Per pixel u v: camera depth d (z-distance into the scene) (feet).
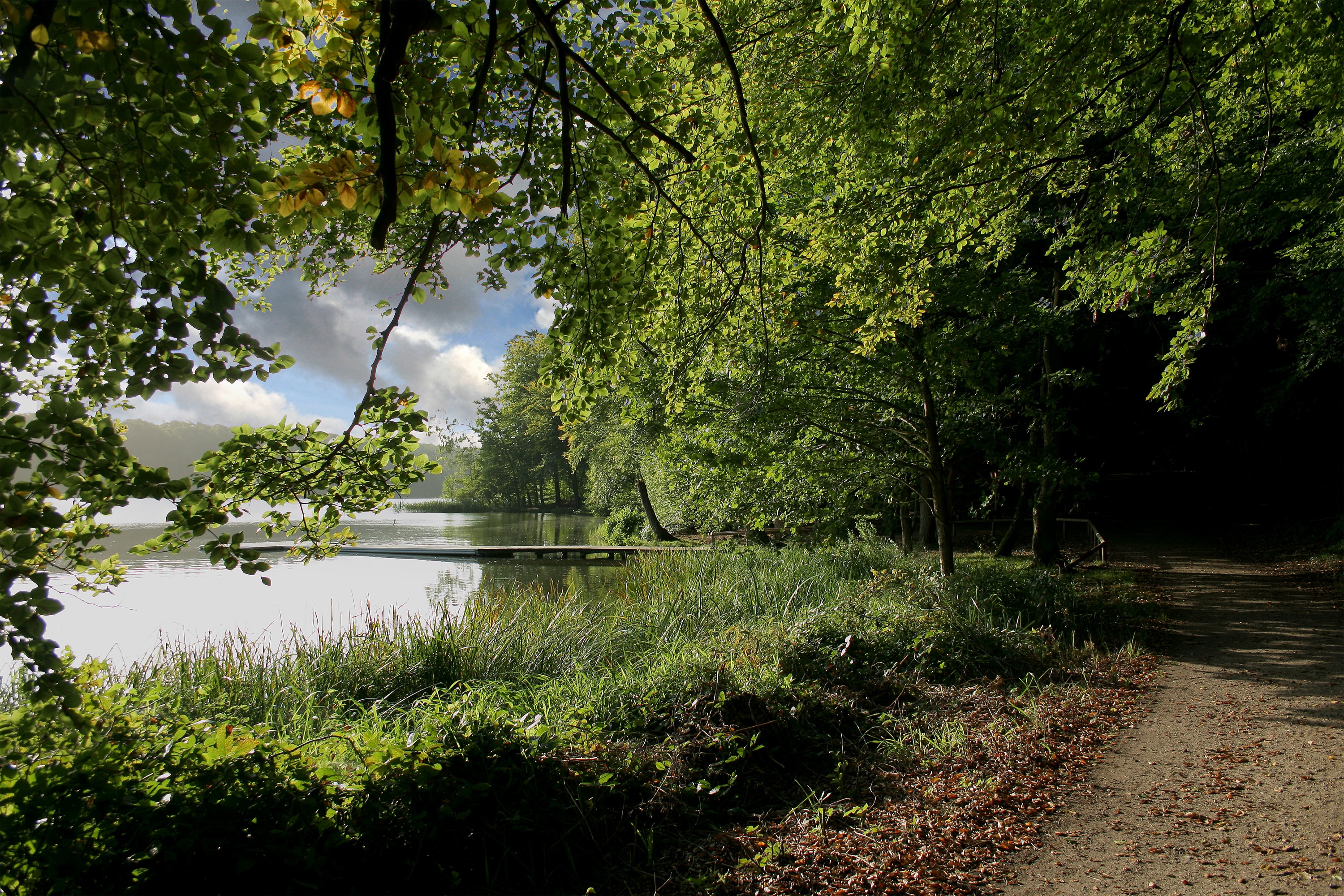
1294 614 30.71
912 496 37.81
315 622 26.53
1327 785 13.99
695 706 16.03
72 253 6.61
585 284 11.79
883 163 22.62
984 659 22.45
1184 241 22.50
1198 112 22.26
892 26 17.88
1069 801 14.20
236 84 6.53
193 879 8.95
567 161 10.34
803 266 25.26
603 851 11.89
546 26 9.41
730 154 14.76
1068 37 17.85
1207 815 13.20
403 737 12.91
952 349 30.30
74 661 10.98
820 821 13.05
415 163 9.76
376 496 10.89
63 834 8.49
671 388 20.18
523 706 16.90
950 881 11.41
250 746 10.62
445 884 10.56
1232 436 70.90
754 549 44.19
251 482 10.05
